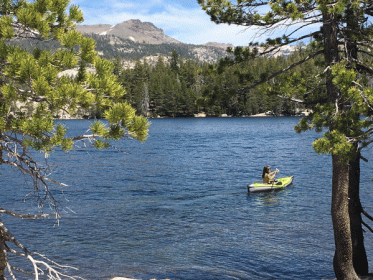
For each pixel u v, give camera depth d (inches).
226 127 3654.0
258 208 711.7
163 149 1957.4
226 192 869.2
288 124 3919.8
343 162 243.1
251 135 2731.3
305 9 282.8
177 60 7554.1
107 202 772.6
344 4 252.8
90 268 436.1
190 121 4896.7
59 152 1843.0
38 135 193.5
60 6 209.2
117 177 1095.0
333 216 286.7
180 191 887.1
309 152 1675.7
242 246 503.5
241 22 321.7
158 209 712.4
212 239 535.5
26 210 706.8
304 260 449.4
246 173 1147.9
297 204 733.9
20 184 971.9
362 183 912.3
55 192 874.8
